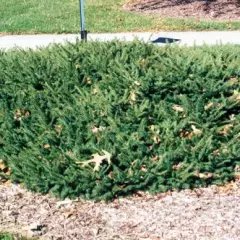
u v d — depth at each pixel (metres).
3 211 3.92
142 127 4.35
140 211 3.88
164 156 4.16
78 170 4.11
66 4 11.59
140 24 10.16
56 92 4.83
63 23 10.37
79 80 4.92
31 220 3.80
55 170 4.13
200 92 4.59
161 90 4.61
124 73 4.80
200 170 4.18
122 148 4.23
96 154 4.14
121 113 4.53
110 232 3.64
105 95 4.70
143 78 4.65
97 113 4.54
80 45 5.48
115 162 4.19
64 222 3.77
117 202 4.00
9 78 5.09
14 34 10.04
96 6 11.38
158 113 4.50
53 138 4.39
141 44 5.33
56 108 4.63
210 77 4.65
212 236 3.55
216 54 5.14
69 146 4.34
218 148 4.35
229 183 4.20
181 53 5.09
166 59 4.88
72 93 4.84
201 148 4.25
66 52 5.20
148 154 4.25
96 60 5.00
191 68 4.70
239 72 4.71
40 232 3.64
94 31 9.88
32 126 4.61
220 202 3.95
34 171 4.17
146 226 3.69
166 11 11.08
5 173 4.37
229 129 4.45
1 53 5.74
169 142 4.30
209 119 4.45
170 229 3.64
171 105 4.56
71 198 4.06
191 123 4.45
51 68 5.05
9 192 4.18
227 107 4.54
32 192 4.17
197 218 3.76
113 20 10.45
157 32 9.67
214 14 10.78
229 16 10.66
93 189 4.05
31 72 5.03
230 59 5.04
